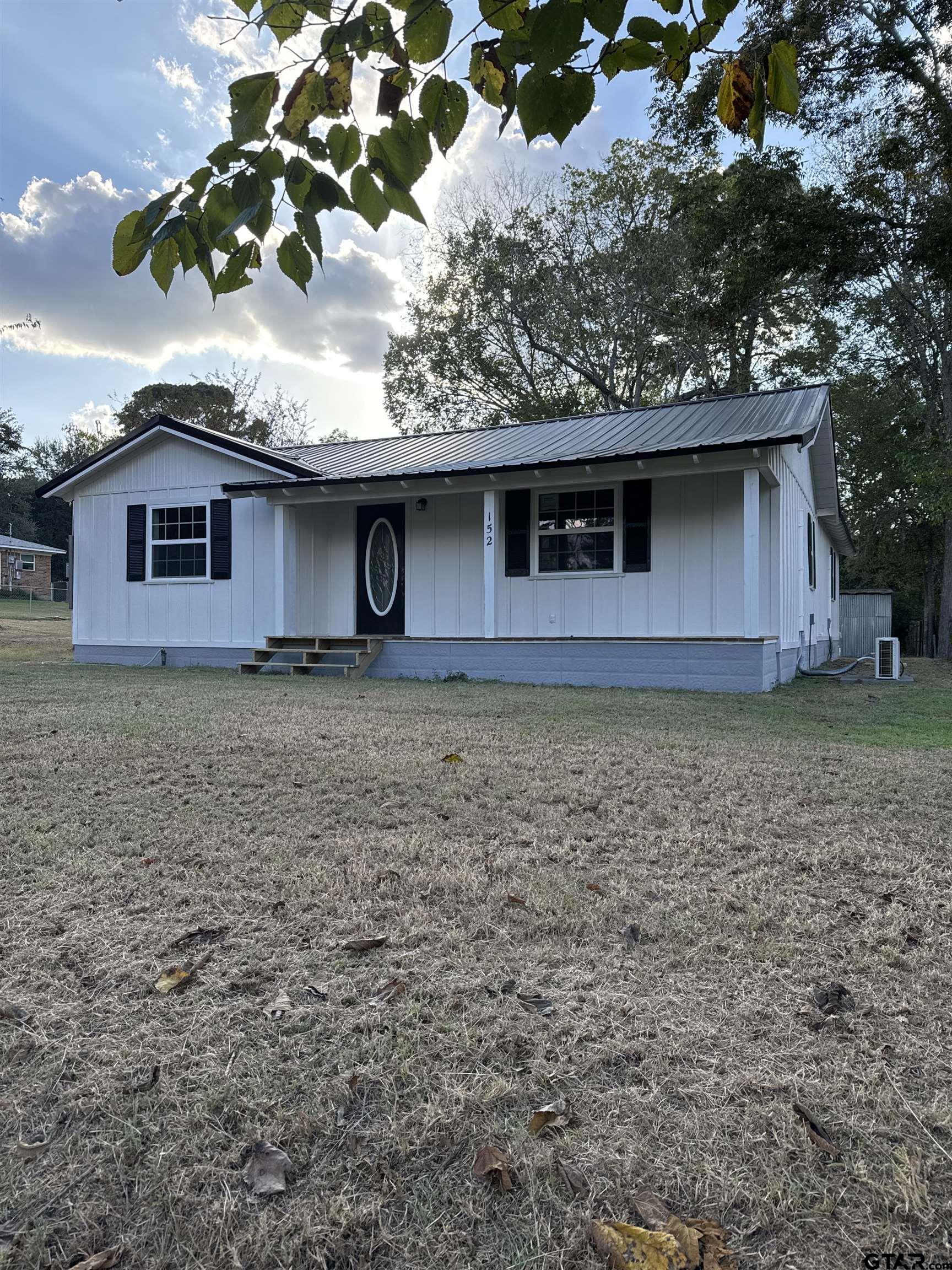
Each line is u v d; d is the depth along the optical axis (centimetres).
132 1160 142
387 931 235
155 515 1214
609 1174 139
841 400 2484
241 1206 132
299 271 165
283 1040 178
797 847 313
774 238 1570
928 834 329
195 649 1180
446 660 1016
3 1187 136
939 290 1831
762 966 215
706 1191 135
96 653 1254
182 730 544
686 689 897
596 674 944
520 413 2772
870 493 2500
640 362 2512
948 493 1698
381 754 473
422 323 2845
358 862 292
